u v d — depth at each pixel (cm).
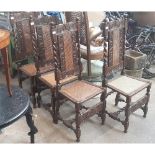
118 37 230
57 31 206
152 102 280
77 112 209
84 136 228
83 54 297
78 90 224
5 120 183
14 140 225
